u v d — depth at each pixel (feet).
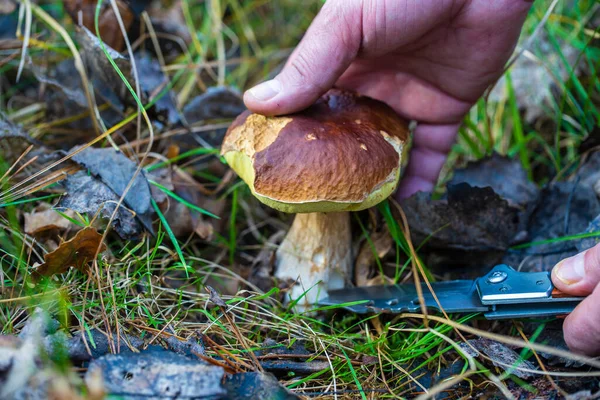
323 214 0.93
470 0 0.87
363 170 0.80
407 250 0.98
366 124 0.86
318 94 0.87
